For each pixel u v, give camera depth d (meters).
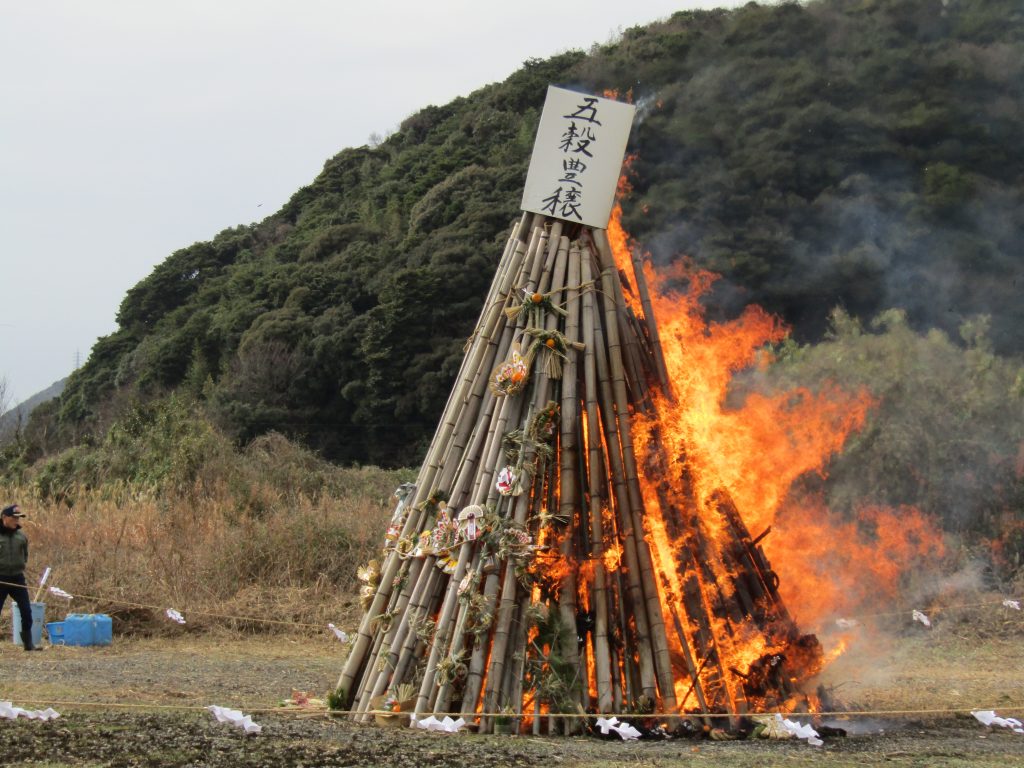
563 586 7.64
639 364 8.44
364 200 64.75
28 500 20.83
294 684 10.73
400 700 7.51
